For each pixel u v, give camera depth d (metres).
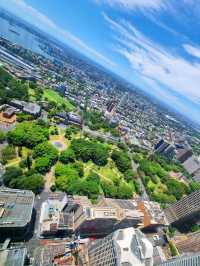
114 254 172.62
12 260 174.38
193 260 167.50
